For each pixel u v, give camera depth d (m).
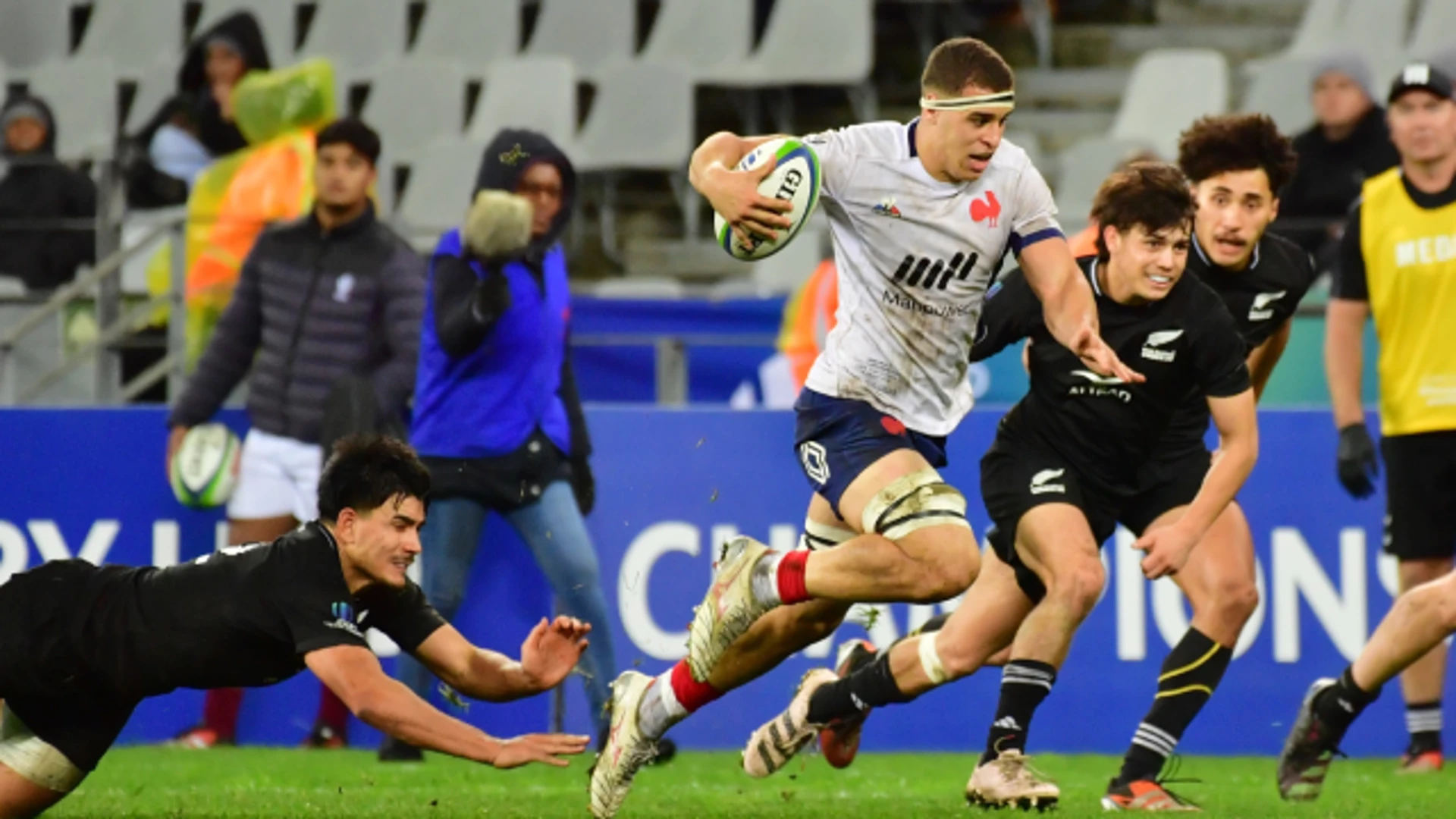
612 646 24.11
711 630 15.01
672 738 26.69
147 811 17.23
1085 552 17.00
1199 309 16.92
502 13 49.56
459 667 14.91
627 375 31.27
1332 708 18.80
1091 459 17.64
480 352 23.52
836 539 16.27
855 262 15.38
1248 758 25.77
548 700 26.67
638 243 44.81
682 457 26.95
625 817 16.83
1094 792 20.16
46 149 37.62
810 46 46.09
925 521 14.42
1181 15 48.41
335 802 18.14
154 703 27.69
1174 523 16.73
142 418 27.59
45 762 14.41
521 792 19.78
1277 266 18.94
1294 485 26.09
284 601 13.70
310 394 26.23
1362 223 23.97
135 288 34.62
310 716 27.41
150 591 14.05
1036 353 17.59
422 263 26.75
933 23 47.62
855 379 15.45
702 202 46.19
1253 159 18.33
